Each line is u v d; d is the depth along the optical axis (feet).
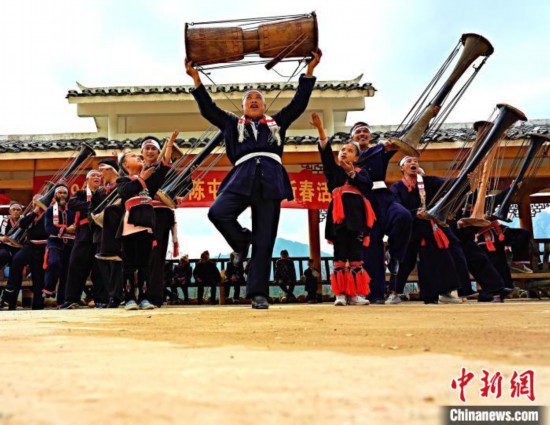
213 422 2.67
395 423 2.67
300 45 17.89
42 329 9.27
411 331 7.80
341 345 6.22
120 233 19.07
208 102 18.21
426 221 22.91
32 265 32.55
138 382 3.91
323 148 19.48
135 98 49.85
